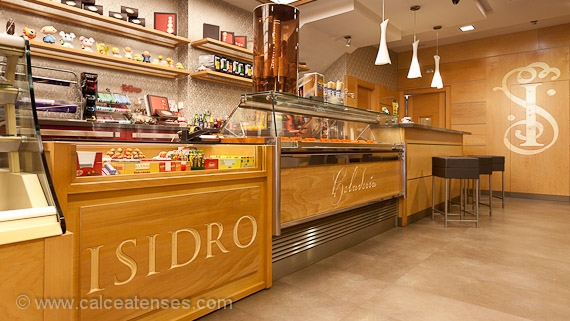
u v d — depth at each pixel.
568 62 6.29
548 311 1.92
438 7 5.07
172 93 4.52
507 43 6.87
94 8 3.55
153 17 4.32
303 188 2.48
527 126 6.68
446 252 3.00
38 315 1.14
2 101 1.30
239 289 2.03
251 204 2.08
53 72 3.46
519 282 2.33
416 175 4.27
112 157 1.69
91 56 3.50
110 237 1.43
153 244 1.58
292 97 2.41
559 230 3.82
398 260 2.79
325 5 5.00
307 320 1.80
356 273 2.49
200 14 4.64
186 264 1.72
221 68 4.50
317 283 2.30
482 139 7.17
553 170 6.42
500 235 3.59
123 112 3.69
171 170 1.73
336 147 2.80
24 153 1.32
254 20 2.76
